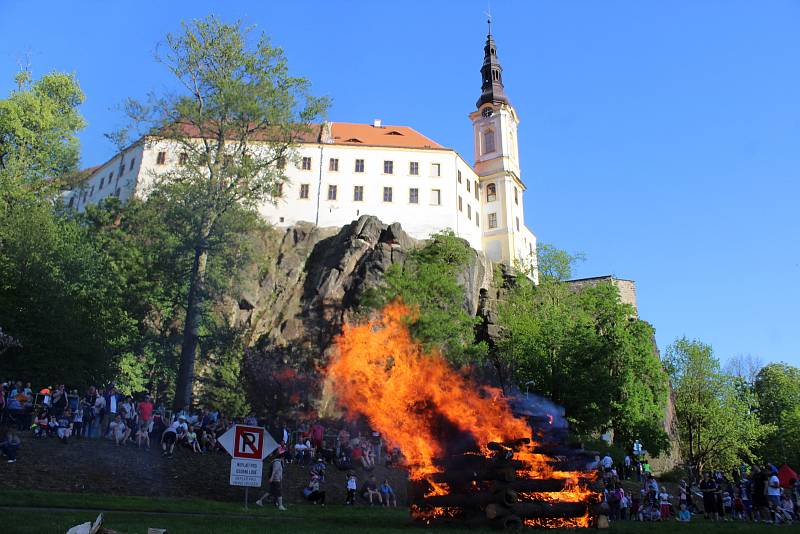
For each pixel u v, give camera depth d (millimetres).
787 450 77875
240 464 17141
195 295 37562
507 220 91625
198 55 39375
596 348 46125
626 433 50750
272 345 60781
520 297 70375
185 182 39938
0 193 43062
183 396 35094
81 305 41312
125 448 23891
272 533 11398
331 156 83750
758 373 98188
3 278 38156
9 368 35969
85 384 38875
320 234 76625
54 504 14414
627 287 96312
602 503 14898
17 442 19438
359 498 25109
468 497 14234
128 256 50750
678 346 68438
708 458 64438
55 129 49094
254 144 41562
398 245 71188
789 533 14711
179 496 20219
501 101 98750
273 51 40406
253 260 43219
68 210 57281
